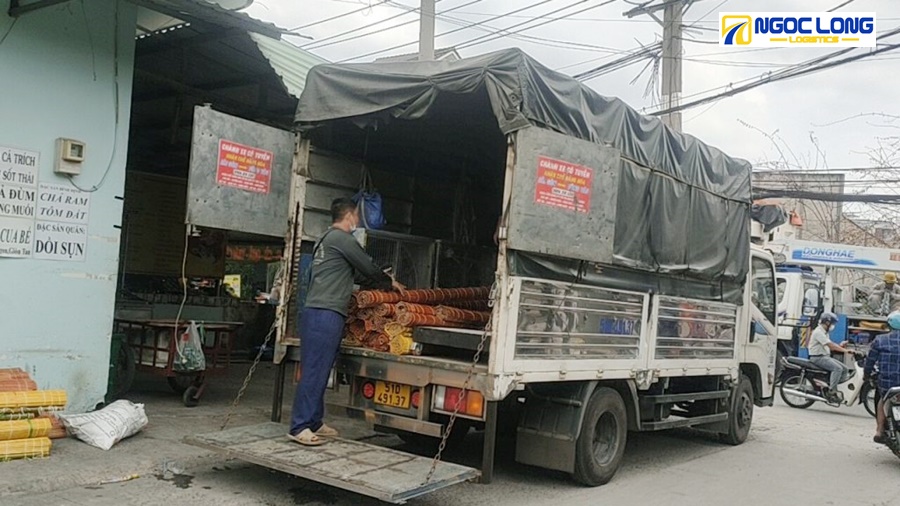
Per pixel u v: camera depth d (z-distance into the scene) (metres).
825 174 21.91
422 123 7.70
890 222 28.84
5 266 6.49
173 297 11.15
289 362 7.00
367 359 6.39
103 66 7.15
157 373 8.41
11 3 6.42
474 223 9.10
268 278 15.77
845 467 8.61
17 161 6.54
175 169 12.34
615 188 6.29
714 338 8.65
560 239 5.84
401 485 5.06
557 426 6.45
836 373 13.36
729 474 7.84
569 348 6.22
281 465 5.42
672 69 15.19
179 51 9.16
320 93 6.88
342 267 6.20
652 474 7.58
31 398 5.99
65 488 5.47
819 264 18.84
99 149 7.14
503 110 5.66
